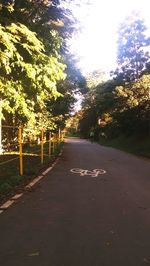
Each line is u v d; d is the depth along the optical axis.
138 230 8.40
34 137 37.97
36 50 16.20
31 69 16.53
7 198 11.80
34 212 10.02
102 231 8.30
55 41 20.09
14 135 31.69
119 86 48.78
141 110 45.06
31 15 18.62
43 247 7.21
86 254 6.86
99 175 18.12
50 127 35.75
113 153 36.53
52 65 17.12
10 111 20.08
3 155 24.56
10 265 6.32
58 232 8.19
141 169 21.38
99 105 77.94
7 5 15.93
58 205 10.95
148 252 7.01
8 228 8.46
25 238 7.75
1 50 15.06
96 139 76.88
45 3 18.86
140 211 10.25
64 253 6.91
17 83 18.62
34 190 13.36
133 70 51.16
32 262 6.46
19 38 15.48
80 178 16.88
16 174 16.06
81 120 107.94
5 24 15.27
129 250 7.10
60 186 14.45
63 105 44.03
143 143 43.34
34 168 18.98
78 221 9.14
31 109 23.14
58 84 40.31
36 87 18.34
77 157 29.64
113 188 14.16
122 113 46.91
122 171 20.11
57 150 35.25
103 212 10.11
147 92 44.53
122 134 57.47
